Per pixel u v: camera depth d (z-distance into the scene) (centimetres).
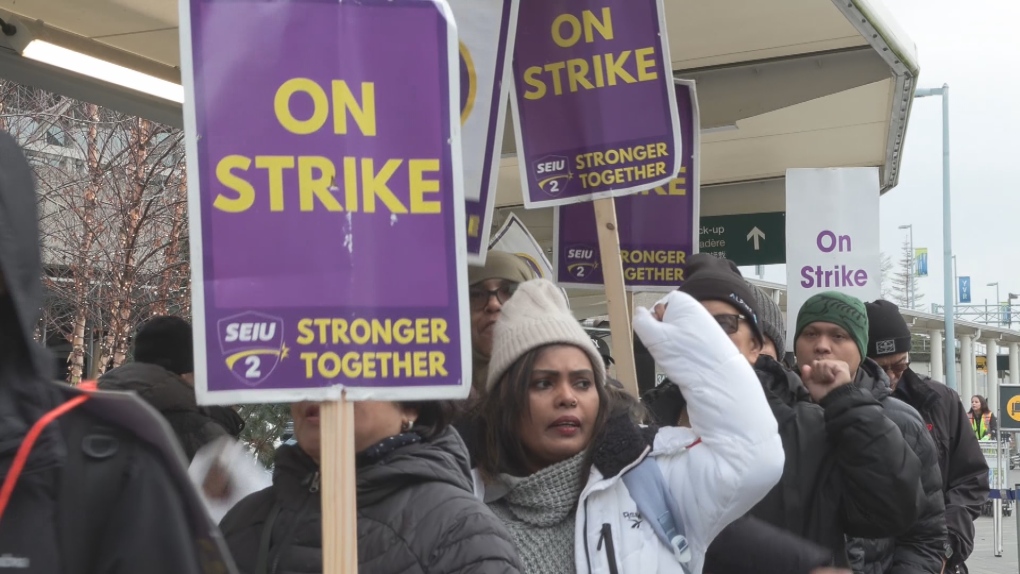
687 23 718
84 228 1271
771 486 298
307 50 229
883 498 354
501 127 412
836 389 364
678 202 567
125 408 152
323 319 223
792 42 775
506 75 414
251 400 219
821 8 688
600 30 438
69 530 148
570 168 441
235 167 224
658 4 432
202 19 225
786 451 367
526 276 455
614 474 296
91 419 153
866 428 355
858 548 442
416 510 242
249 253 222
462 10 411
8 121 1275
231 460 335
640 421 327
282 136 226
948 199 2966
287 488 255
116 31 564
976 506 654
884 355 632
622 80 436
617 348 420
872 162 1062
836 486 366
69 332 1384
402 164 231
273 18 228
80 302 1253
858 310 464
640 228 564
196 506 155
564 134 442
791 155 1034
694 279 394
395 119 232
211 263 221
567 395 302
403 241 229
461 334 230
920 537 461
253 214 223
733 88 840
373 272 227
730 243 1188
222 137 224
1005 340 4572
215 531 156
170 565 151
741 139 955
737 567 289
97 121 1293
